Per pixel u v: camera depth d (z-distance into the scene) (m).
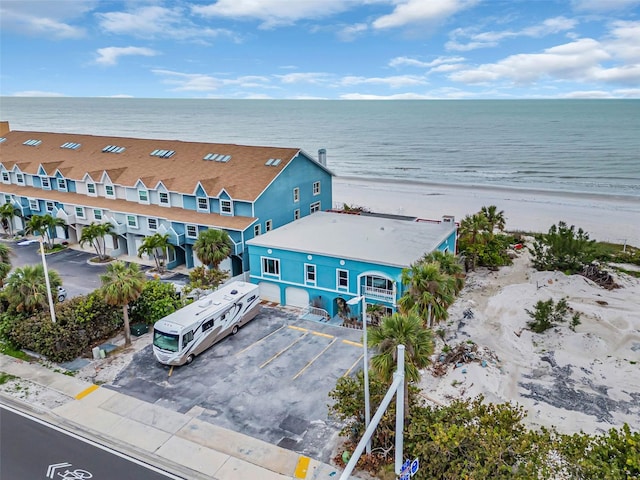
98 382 26.44
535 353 30.06
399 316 19.42
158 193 47.06
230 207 43.12
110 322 30.91
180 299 34.19
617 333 31.56
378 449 19.81
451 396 25.20
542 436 17.95
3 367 28.02
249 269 41.50
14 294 29.20
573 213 71.19
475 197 84.56
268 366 27.89
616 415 23.95
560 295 38.12
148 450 21.02
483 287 40.88
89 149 57.84
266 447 21.16
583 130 195.50
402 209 75.94
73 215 51.06
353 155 145.75
